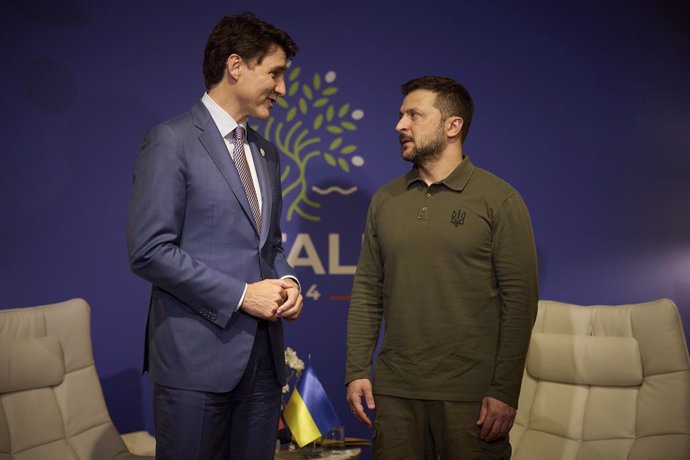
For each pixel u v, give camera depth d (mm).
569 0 3346
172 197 1716
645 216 3301
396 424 2109
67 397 2641
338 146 3363
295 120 3367
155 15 3305
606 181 3318
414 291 2113
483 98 3352
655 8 3326
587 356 2619
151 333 1819
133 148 3275
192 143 1786
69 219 3227
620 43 3334
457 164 2213
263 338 1854
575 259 3312
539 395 2711
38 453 2480
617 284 3299
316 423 2521
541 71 3346
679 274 3285
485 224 2078
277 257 2006
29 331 2652
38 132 3213
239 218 1800
